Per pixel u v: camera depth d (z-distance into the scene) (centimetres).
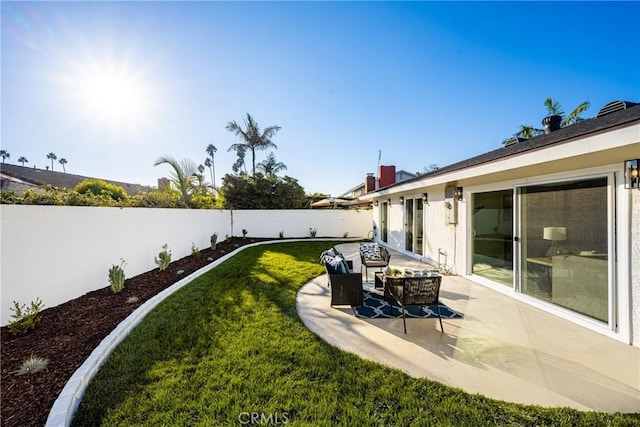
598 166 425
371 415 244
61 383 273
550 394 274
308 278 719
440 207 880
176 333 397
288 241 1564
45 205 457
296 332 403
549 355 350
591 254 438
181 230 980
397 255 1131
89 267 547
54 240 464
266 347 358
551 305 502
